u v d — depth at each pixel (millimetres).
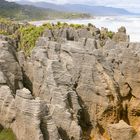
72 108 52938
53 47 64188
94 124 55344
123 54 60500
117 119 55531
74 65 59156
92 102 55969
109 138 53250
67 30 105000
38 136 40156
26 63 61906
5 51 57062
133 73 59062
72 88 55156
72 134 47594
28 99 42281
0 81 49219
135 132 51375
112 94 55406
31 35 111938
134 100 59156
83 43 71812
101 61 59438
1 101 46344
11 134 44312
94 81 56188
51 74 54219
